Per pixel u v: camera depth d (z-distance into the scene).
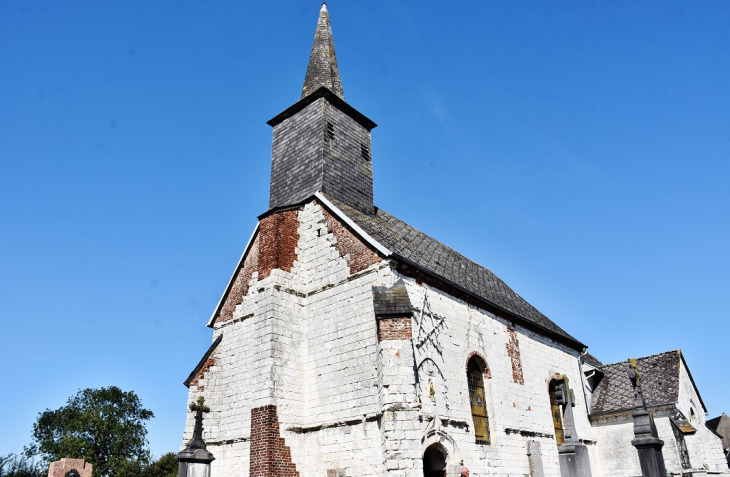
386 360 15.08
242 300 20.50
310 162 22.70
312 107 24.08
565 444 14.41
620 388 27.09
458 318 19.39
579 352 27.91
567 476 14.02
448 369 17.88
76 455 50.72
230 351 20.05
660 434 24.28
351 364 16.84
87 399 56.59
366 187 24.30
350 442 15.95
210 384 19.72
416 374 16.36
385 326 15.53
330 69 26.69
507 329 22.25
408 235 23.77
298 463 16.59
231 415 18.80
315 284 18.97
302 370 18.00
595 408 26.80
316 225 19.89
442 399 17.03
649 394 25.52
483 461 17.86
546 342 25.09
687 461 23.12
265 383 16.92
